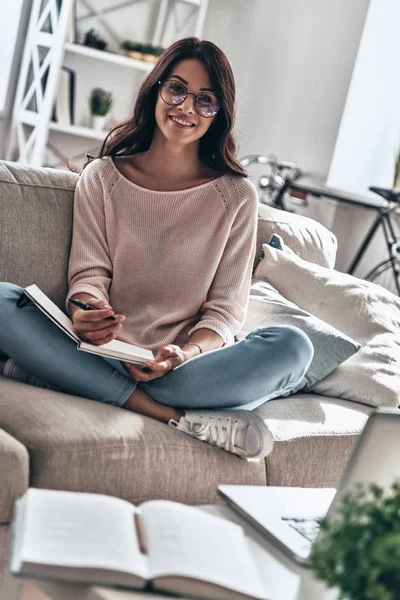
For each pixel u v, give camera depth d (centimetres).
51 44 533
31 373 211
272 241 292
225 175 255
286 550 140
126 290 239
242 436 199
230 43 631
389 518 101
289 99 588
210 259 244
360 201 517
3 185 231
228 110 249
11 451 163
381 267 506
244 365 207
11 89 554
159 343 235
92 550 116
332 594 126
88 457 176
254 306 267
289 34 592
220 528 132
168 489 190
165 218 243
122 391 209
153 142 252
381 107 560
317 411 235
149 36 607
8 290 212
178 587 117
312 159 568
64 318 207
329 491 171
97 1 582
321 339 254
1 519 162
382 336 268
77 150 593
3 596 132
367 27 546
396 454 142
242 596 119
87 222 240
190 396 209
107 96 579
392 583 96
